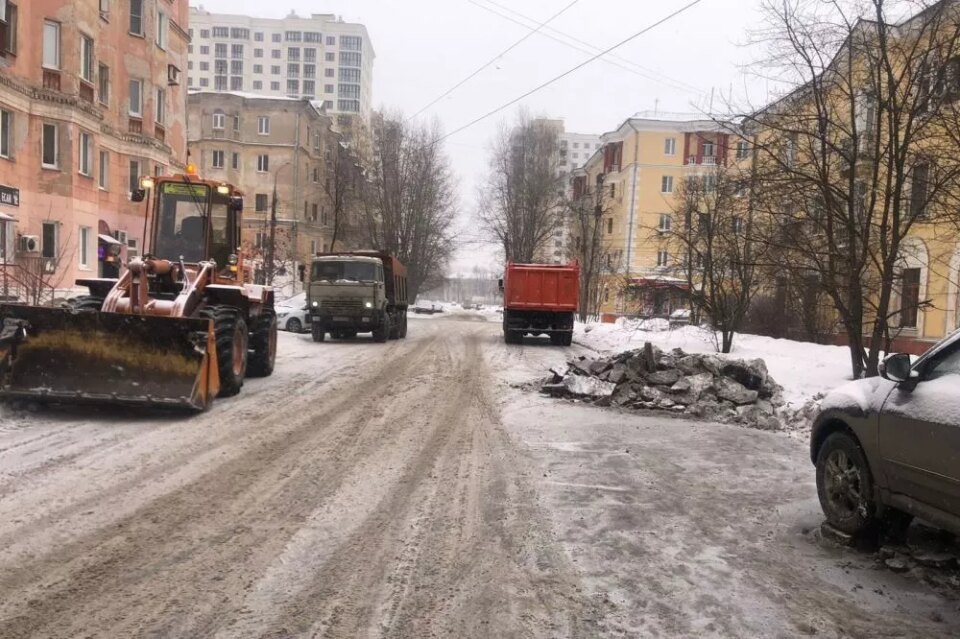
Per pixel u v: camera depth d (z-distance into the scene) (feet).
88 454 20.80
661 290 72.23
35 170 73.31
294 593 12.25
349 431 25.84
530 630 11.19
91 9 79.41
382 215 165.68
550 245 213.25
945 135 32.40
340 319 67.72
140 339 26.50
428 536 15.24
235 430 25.02
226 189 35.29
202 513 16.19
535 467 21.50
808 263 38.75
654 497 18.72
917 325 65.62
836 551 15.15
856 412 15.37
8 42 69.15
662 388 33.06
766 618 11.80
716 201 59.88
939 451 12.95
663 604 12.23
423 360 52.80
